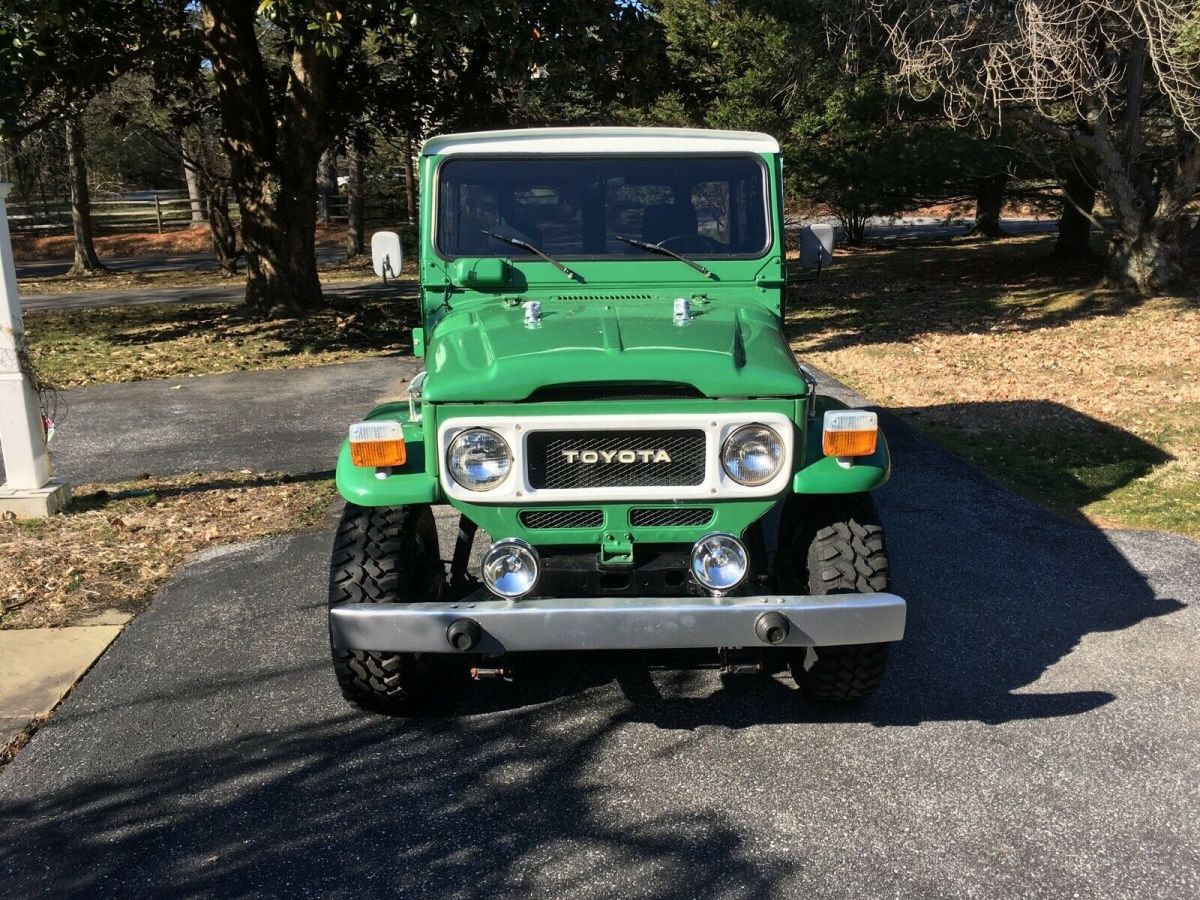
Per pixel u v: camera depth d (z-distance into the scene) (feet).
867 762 12.12
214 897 9.95
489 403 11.53
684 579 12.14
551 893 9.91
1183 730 12.69
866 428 11.95
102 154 108.78
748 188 14.67
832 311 54.80
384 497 11.85
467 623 10.95
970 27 43.68
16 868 10.44
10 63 33.88
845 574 12.30
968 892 9.82
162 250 119.65
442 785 11.82
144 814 11.32
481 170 14.57
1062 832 10.71
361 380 38.27
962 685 13.99
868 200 68.54
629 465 11.78
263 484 24.16
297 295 58.34
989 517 20.86
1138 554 18.75
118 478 25.12
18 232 126.72
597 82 45.55
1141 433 27.17
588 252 14.62
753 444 11.69
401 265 15.52
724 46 69.10
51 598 17.33
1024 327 46.42
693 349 12.02
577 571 11.99
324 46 32.22
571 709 13.57
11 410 21.67
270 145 56.34
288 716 13.44
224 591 17.61
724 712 13.42
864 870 10.16
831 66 57.26
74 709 13.66
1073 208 71.56
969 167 60.08
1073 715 13.12
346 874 10.25
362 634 11.19
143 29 45.83
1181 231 54.70
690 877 10.11
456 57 51.37
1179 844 10.48
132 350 47.16
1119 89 53.72
